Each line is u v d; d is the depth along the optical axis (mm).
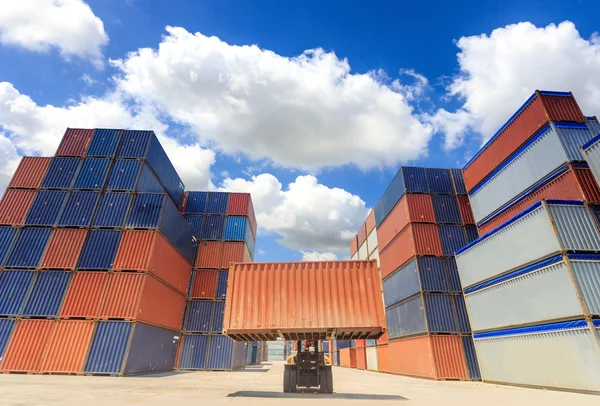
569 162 16047
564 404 9969
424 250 24922
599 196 15203
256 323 12188
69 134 26391
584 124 17438
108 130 26906
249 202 38312
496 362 18047
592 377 12148
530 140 19016
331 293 12695
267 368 39000
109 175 24750
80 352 18328
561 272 13836
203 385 15023
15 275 20062
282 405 9234
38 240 21453
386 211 32781
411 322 24703
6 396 9695
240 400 10133
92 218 22797
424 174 28594
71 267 20750
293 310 12391
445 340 21469
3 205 22562
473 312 20766
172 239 26266
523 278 16234
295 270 13234
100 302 19859
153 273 22297
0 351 17812
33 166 24656
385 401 10500
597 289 13117
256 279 13125
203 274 32438
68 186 23906
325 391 12906
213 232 35469
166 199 24672
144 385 14289
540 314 14891
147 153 26375
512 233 17234
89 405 8383
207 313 30328
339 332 12633
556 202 14953
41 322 18891
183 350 28469
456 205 27094
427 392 13508
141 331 20562
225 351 28734
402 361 26234
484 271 19703
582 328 12672
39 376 16625
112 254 21547
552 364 14062
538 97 18500
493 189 22500
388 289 31094
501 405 9781
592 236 14289
